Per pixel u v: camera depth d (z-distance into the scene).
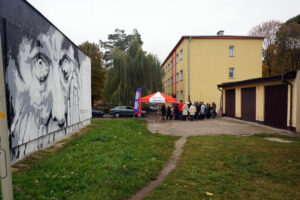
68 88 8.05
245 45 24.33
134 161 5.03
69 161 4.71
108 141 7.14
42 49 5.78
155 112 29.22
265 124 12.08
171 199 3.28
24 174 3.88
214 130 10.65
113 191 3.43
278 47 33.12
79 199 3.06
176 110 17.19
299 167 4.76
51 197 3.05
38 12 5.51
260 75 24.56
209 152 6.18
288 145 6.97
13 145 4.33
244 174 4.38
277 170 4.58
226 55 24.05
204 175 4.32
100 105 42.38
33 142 5.35
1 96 1.98
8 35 4.21
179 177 4.24
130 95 23.62
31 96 5.11
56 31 6.81
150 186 3.88
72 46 8.57
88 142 6.88
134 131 9.79
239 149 6.46
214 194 3.47
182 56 25.69
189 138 8.50
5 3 4.13
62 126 7.37
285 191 3.62
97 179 3.76
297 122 9.55
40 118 5.60
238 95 15.51
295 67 32.09
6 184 2.01
